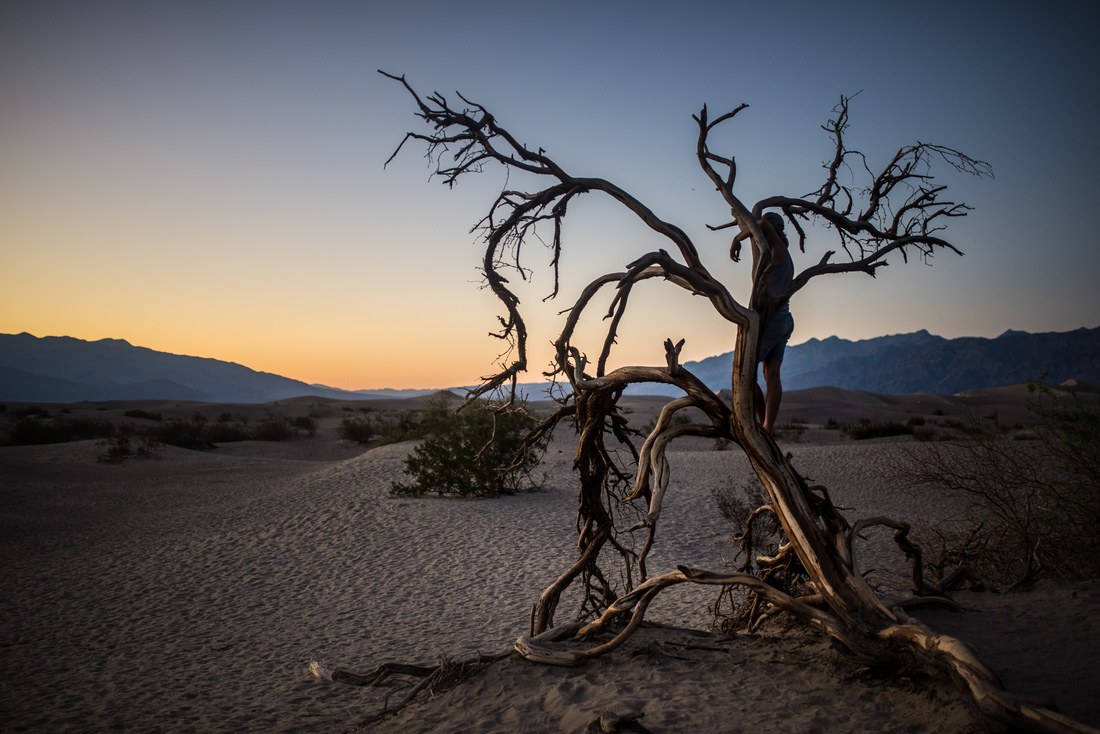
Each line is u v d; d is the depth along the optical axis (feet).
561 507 56.59
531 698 15.17
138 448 107.65
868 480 63.82
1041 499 27.50
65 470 90.17
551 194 16.35
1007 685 13.25
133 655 29.30
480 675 16.89
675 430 16.06
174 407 310.24
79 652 29.89
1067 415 25.50
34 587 40.65
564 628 18.06
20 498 69.77
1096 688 12.72
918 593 19.52
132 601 37.68
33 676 26.96
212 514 61.36
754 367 15.15
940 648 12.43
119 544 51.60
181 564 45.24
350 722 20.71
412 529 51.29
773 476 15.07
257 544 49.65
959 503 47.65
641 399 312.71
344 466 81.76
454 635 29.81
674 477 70.64
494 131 16.22
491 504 58.03
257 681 25.53
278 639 30.81
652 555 42.22
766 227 16.99
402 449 88.69
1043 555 23.41
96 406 326.44
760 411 17.76
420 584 38.78
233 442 145.89
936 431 122.01
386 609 34.60
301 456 126.72
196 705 23.20
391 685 24.25
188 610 35.88
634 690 14.83
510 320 17.66
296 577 41.50
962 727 11.57
